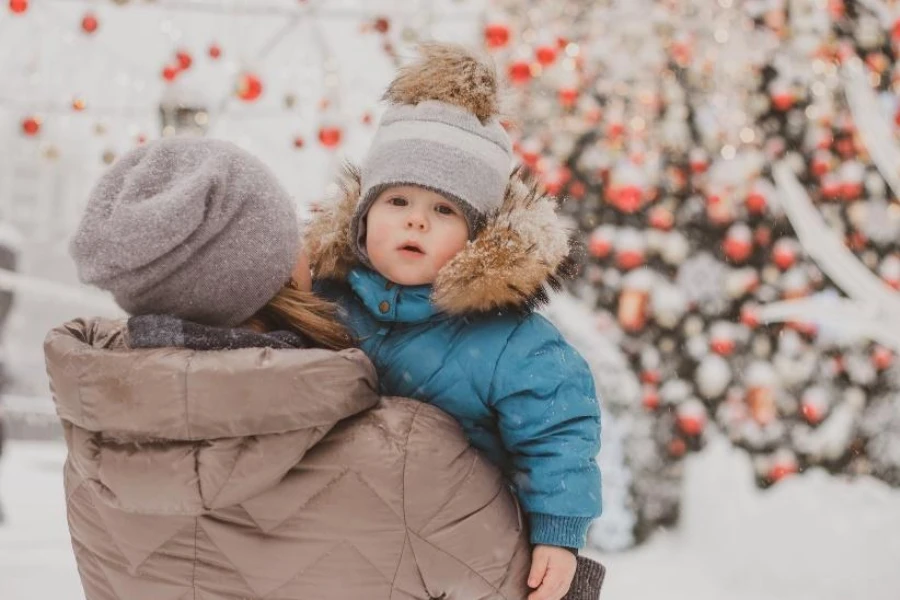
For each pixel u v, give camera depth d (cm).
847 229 557
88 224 143
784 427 584
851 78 443
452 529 142
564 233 177
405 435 141
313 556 137
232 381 128
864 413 575
